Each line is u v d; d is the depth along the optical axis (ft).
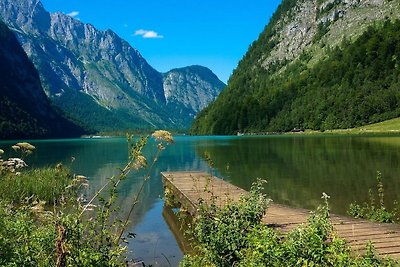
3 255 18.95
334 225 39.63
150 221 58.13
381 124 430.20
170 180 76.38
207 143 314.14
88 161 162.71
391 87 476.13
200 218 34.12
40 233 21.42
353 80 530.27
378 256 28.78
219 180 79.71
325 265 20.93
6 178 62.69
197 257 31.50
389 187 78.23
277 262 21.65
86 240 20.95
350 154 153.38
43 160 166.40
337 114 481.46
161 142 24.48
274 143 274.77
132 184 96.53
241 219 31.60
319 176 97.19
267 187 83.76
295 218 43.55
